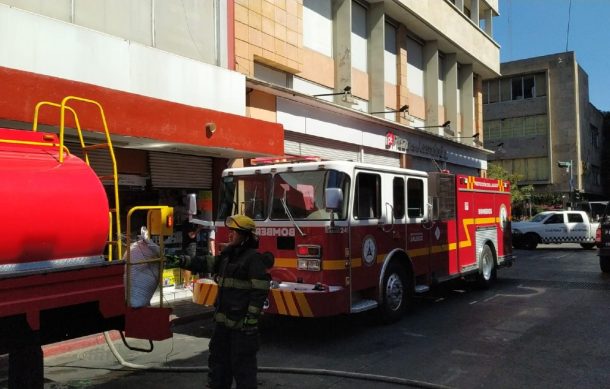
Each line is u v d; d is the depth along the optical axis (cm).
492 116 4638
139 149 1051
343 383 555
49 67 854
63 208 388
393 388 538
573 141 4294
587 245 2512
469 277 1139
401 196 873
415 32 2200
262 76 1391
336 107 1552
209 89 1140
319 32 1639
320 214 725
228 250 479
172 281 1098
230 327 453
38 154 410
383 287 809
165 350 712
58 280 379
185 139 981
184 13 1134
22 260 363
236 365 450
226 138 1076
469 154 2727
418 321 852
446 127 2497
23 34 818
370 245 782
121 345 736
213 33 1205
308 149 1505
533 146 4456
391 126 1916
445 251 1002
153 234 464
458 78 2753
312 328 812
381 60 1858
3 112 710
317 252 716
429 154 2239
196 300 775
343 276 721
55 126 771
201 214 1205
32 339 380
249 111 1280
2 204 354
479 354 657
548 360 630
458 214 1062
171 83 1061
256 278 453
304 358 650
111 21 989
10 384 418
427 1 2088
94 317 435
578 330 779
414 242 900
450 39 2322
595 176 5150
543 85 4441
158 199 1110
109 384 567
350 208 740
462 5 2553
